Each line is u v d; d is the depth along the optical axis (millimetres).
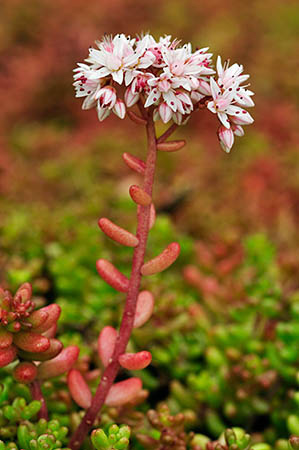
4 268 300
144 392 236
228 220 399
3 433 224
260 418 257
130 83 207
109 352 222
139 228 211
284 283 298
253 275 292
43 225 328
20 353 212
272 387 256
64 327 277
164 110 203
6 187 404
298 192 443
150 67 208
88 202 374
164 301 272
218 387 252
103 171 459
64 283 287
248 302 271
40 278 296
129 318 215
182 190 398
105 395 219
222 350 266
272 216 417
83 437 223
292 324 261
